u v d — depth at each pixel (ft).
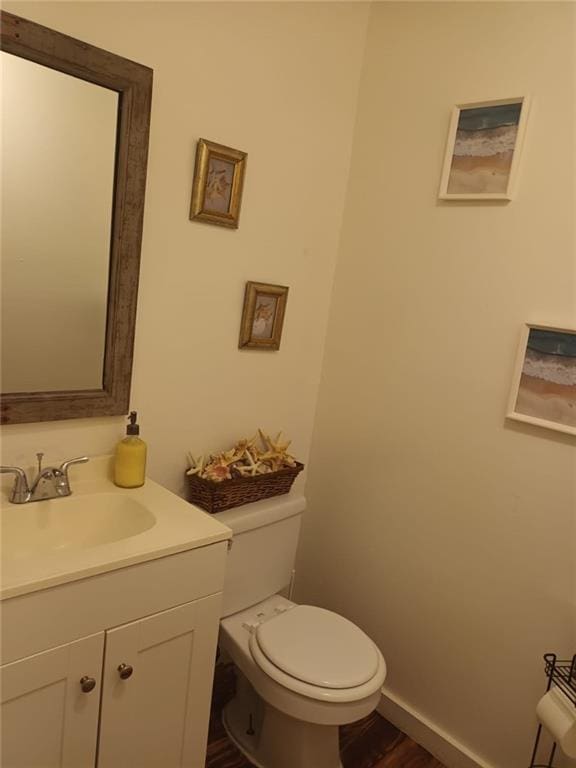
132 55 4.30
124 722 3.82
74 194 4.17
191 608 4.04
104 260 4.44
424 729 5.75
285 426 6.46
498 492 5.18
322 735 5.01
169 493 4.65
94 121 4.15
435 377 5.61
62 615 3.30
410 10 5.68
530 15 4.81
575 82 4.57
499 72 5.03
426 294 5.66
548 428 4.78
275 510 5.70
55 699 3.39
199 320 5.28
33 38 3.70
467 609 5.45
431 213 5.59
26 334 4.15
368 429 6.23
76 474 4.60
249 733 5.62
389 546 6.07
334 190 6.25
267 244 5.71
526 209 4.91
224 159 5.04
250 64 5.11
